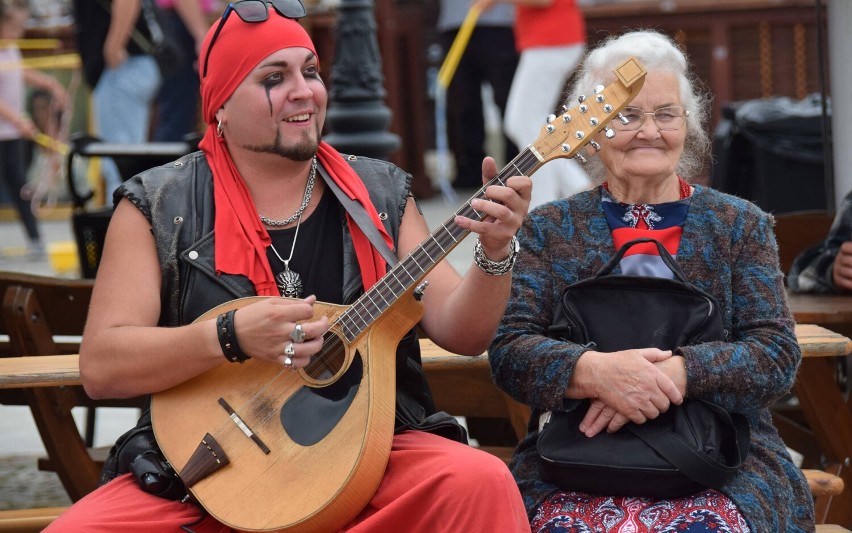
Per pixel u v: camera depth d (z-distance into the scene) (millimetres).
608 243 7582
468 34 25078
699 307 7195
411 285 6832
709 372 6957
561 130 6648
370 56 16016
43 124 26984
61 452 9273
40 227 26734
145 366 6871
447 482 6379
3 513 8344
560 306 7387
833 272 9680
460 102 27078
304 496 6562
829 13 10820
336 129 16141
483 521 6324
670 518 6801
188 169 7379
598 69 7637
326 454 6637
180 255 7160
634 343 7242
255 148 7145
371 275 7250
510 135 20328
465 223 6582
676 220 7566
